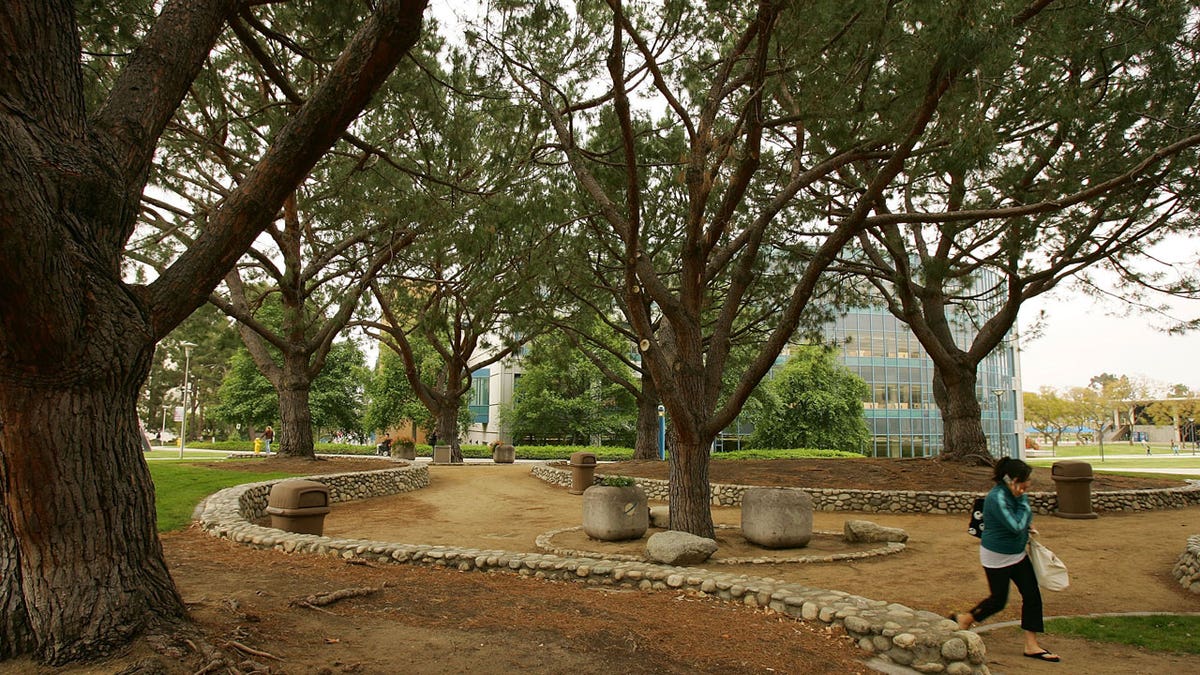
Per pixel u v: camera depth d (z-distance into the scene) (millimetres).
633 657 4418
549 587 6480
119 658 3486
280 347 17688
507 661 4180
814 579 7953
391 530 11789
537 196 9594
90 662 3451
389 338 27062
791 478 15914
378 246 14727
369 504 15086
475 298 10461
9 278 2922
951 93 6527
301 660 3885
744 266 9898
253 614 4516
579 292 14273
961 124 6523
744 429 46344
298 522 9352
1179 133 9695
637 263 9039
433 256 10336
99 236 3572
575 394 37688
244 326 18125
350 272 16547
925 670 4516
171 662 3492
